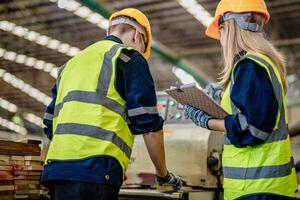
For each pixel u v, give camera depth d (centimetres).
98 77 169
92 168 157
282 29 873
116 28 201
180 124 265
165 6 786
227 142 164
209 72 1145
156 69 1152
